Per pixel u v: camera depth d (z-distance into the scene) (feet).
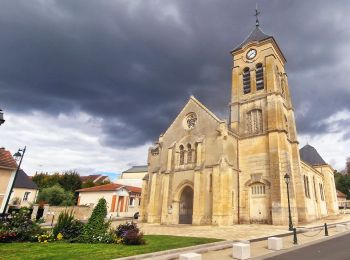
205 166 98.48
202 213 92.99
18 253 36.27
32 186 162.91
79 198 160.97
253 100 119.34
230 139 106.11
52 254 35.96
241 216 100.01
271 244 46.47
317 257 39.47
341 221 111.04
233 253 39.68
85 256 35.01
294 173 109.81
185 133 111.55
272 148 101.60
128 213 160.15
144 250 40.24
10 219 53.26
